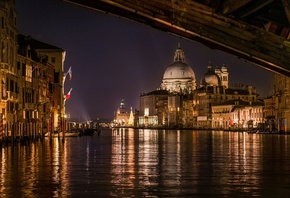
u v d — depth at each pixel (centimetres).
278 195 1912
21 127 5919
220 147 5697
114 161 3525
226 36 1716
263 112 16775
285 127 12500
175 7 1677
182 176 2553
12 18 6119
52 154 4175
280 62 1738
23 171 2766
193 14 1686
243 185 2198
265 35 1725
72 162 3400
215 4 1692
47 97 8969
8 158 3694
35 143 6228
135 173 2698
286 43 1731
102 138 9456
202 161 3531
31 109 7312
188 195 1919
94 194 1930
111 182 2295
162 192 1989
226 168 2983
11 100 6116
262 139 8706
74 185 2184
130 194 1941
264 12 1706
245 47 1728
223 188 2102
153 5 1666
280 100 13650
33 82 7594
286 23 1698
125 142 7344
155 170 2861
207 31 1702
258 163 3350
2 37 5662
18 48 6981
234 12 1703
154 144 6606
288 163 3341
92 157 3928
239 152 4659
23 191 2002
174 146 5981
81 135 10819
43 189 2061
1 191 2003
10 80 6103
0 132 5153
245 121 18700
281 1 1616
